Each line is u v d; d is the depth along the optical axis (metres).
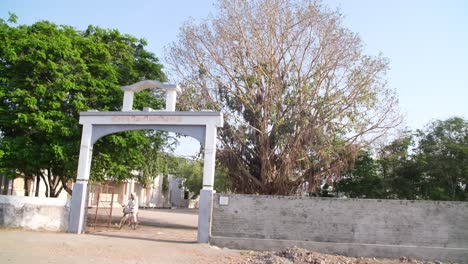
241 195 17.06
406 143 32.16
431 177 32.94
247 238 16.70
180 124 17.81
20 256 11.68
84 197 18.25
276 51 24.17
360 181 32.56
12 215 17.77
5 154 18.25
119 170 21.98
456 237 15.84
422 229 16.02
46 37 20.30
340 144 23.73
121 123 18.31
